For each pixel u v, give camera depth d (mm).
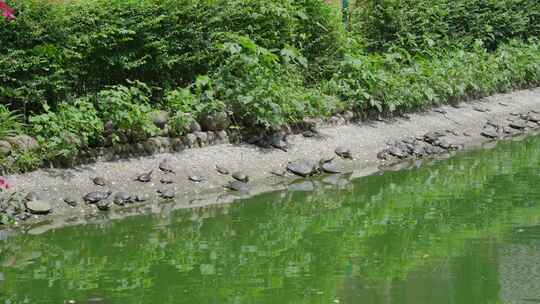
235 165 10125
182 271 6707
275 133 11070
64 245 7441
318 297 6016
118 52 9945
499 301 5895
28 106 9336
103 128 9391
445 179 10367
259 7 11688
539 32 19156
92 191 8758
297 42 12523
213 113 10562
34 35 9000
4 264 6898
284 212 8695
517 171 10836
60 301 5977
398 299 5953
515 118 14766
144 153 9758
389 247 7348
